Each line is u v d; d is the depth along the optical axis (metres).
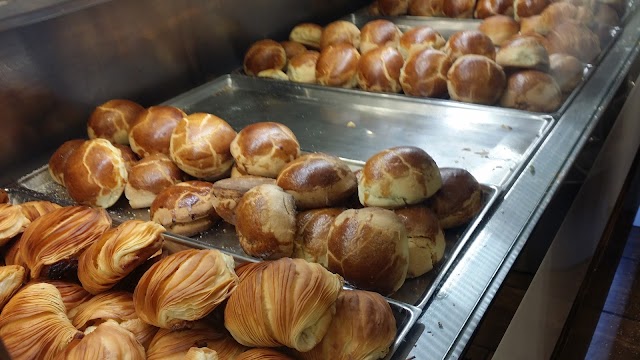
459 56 0.96
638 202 1.28
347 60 1.04
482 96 0.88
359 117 0.94
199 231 0.66
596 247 0.97
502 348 0.52
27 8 0.73
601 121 0.80
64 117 0.90
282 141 0.72
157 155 0.77
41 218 0.56
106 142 0.76
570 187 0.69
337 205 0.62
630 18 1.14
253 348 0.43
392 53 0.99
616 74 0.92
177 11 1.04
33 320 0.45
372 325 0.42
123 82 0.98
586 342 0.94
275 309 0.40
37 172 0.83
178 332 0.44
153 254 0.51
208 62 1.14
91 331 0.43
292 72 1.12
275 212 0.56
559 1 1.07
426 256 0.54
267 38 1.27
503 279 0.52
